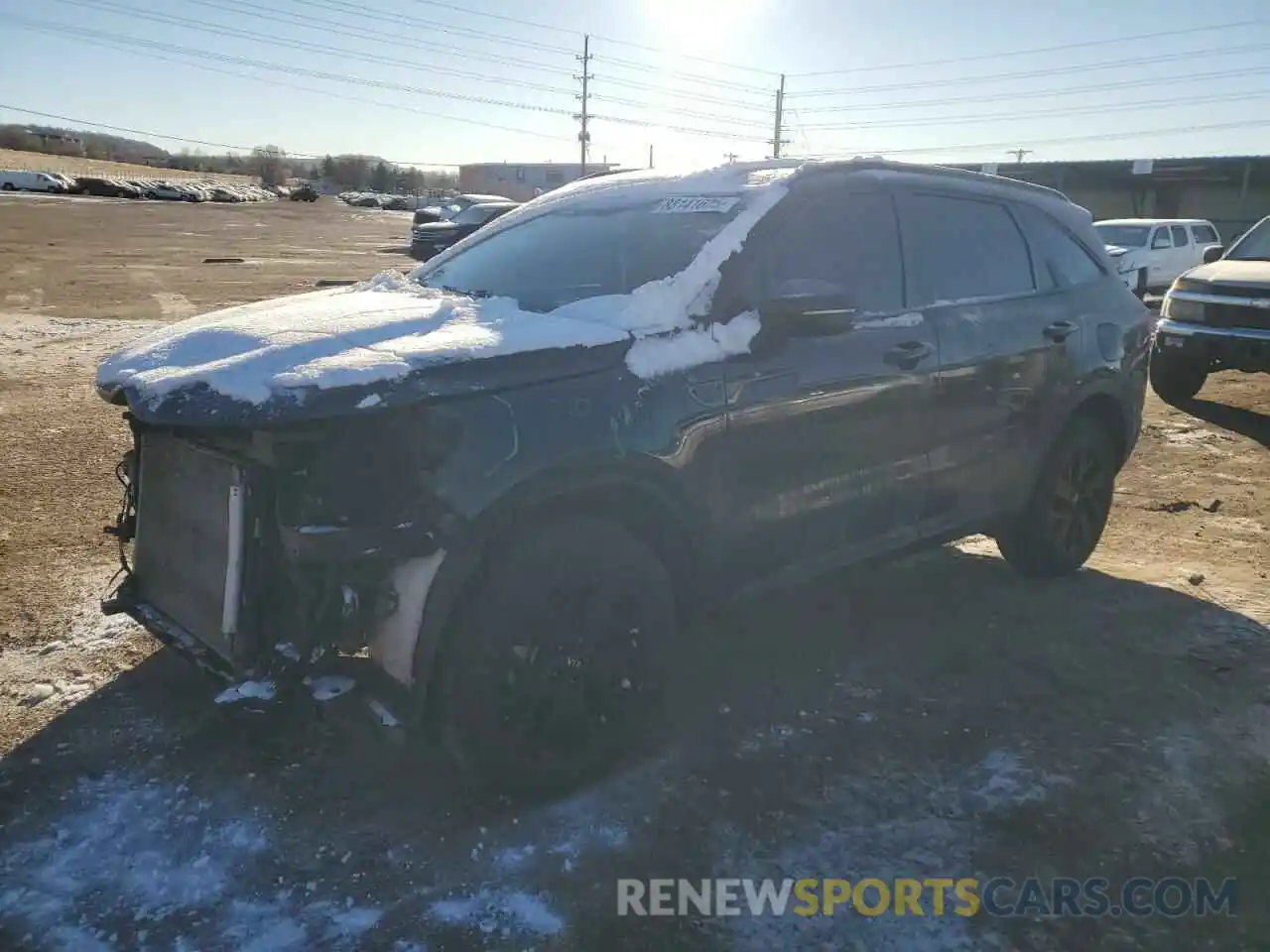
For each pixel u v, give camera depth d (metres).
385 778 3.30
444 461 2.81
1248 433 8.65
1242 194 39.97
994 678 4.08
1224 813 3.23
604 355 3.16
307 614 2.82
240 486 2.85
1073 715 3.79
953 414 4.24
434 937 2.64
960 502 4.43
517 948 2.61
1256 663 4.25
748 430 3.47
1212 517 6.40
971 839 3.08
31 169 75.69
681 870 2.92
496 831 3.05
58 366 10.45
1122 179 43.31
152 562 3.42
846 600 4.89
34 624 4.34
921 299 4.22
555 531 3.02
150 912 2.70
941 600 4.91
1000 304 4.55
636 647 3.24
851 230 4.02
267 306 3.90
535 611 2.98
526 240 4.29
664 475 3.22
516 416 2.93
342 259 27.25
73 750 3.42
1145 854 3.03
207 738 3.51
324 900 2.76
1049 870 2.96
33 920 2.65
